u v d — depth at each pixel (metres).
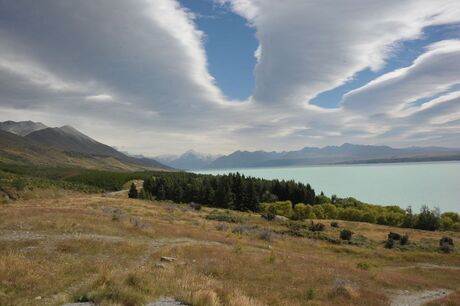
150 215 64.12
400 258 51.94
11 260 18.62
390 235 77.88
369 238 77.31
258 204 134.00
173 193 143.12
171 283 16.27
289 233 67.88
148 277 16.28
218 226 56.78
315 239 65.19
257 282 23.00
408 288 29.47
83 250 25.20
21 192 109.88
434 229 124.62
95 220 38.38
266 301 18.06
